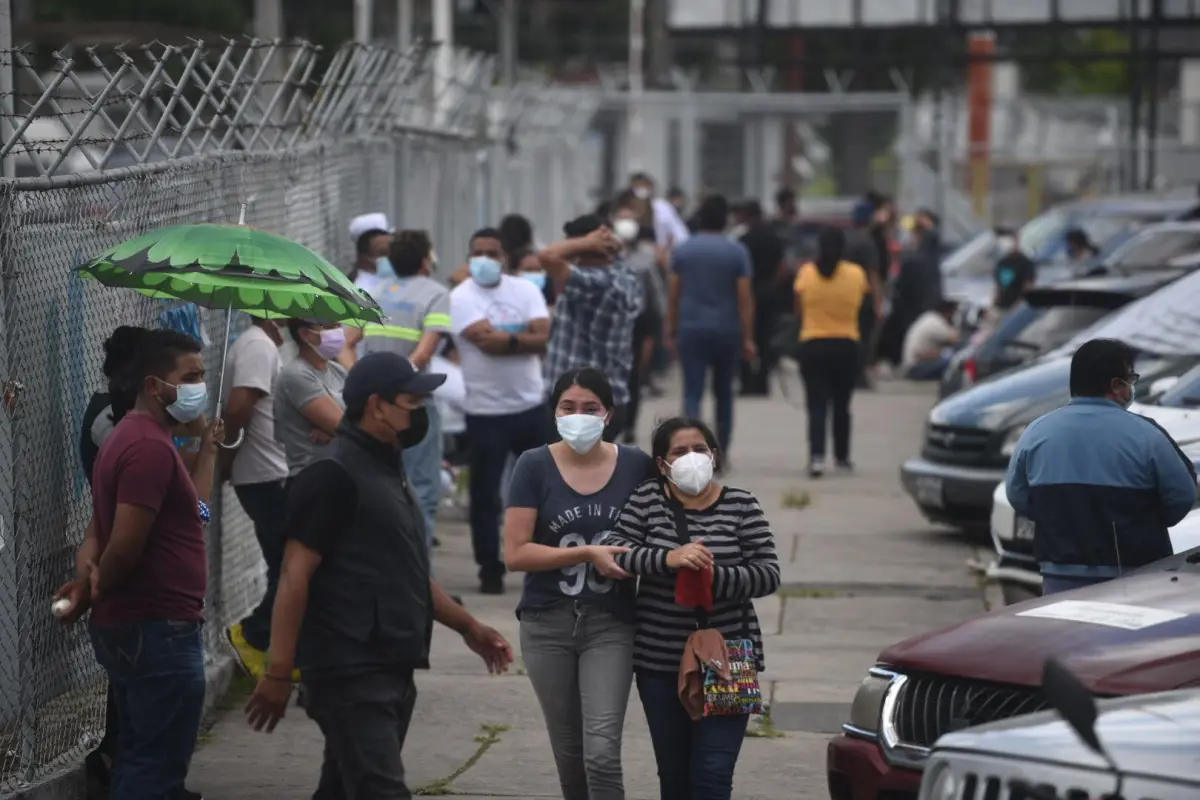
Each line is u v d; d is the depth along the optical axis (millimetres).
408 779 26359
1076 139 120500
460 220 64625
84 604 21094
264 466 29250
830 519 50281
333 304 23125
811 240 106188
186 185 28734
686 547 20641
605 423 21547
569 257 37625
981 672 19766
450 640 35625
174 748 21328
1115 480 24531
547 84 102938
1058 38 114062
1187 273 49406
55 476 24312
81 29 68125
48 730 24203
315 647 19875
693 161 111375
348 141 41844
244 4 147875
